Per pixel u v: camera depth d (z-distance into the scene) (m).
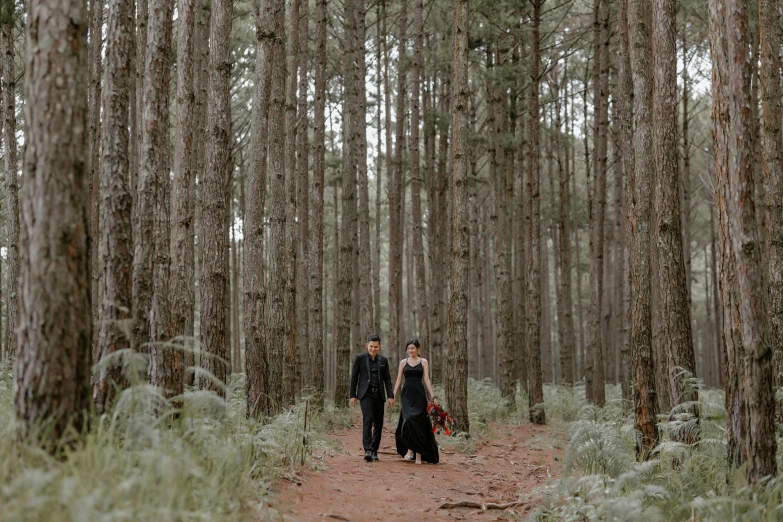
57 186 4.23
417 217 17.64
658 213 7.89
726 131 5.67
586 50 22.98
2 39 11.79
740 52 5.61
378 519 5.93
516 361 21.80
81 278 4.34
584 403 16.89
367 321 17.89
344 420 13.91
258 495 5.44
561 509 6.13
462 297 12.00
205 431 5.53
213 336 8.74
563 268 20.89
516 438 12.59
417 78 16.94
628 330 13.19
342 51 19.72
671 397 7.72
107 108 5.68
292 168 14.41
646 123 8.37
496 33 16.64
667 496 5.49
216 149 8.98
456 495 7.26
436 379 19.02
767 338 5.58
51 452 4.18
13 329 11.80
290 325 14.27
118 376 5.56
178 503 4.13
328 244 32.03
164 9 6.67
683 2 16.80
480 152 21.81
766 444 5.50
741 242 5.59
